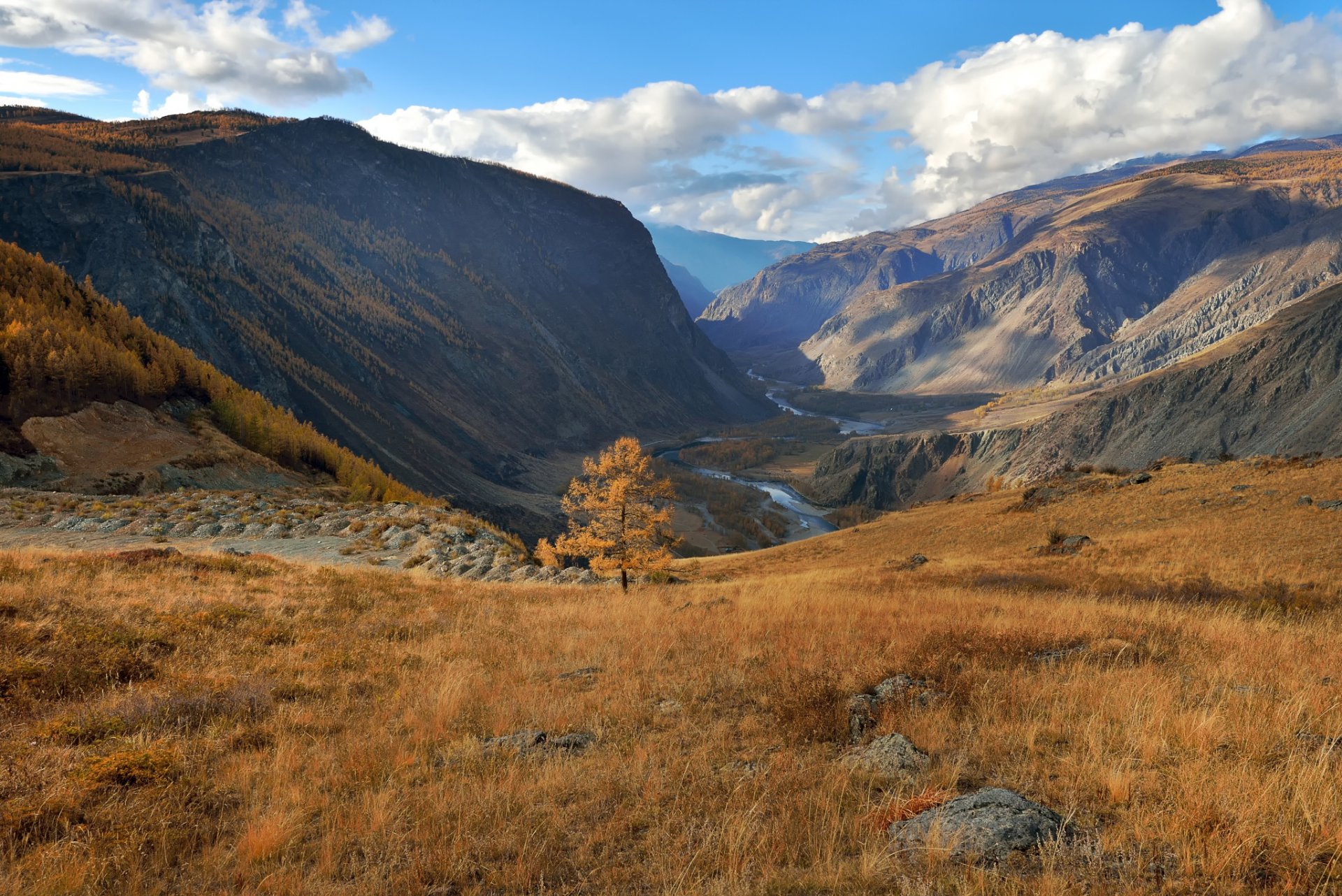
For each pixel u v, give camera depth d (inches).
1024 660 413.1
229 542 1332.4
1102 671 383.9
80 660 430.0
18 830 239.1
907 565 1454.2
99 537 1278.3
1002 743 283.9
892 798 238.1
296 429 3508.9
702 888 191.3
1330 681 346.9
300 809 259.4
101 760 291.9
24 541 1192.2
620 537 978.7
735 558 2677.2
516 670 481.1
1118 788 226.8
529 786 268.7
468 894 198.8
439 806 253.3
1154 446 7672.2
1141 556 1136.2
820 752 295.4
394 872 215.3
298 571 910.4
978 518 2121.1
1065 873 181.5
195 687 410.9
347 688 438.0
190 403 3075.8
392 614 705.0
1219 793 213.9
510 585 1036.5
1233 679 356.2
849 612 655.1
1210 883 173.2
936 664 392.2
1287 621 588.7
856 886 186.1
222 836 244.4
